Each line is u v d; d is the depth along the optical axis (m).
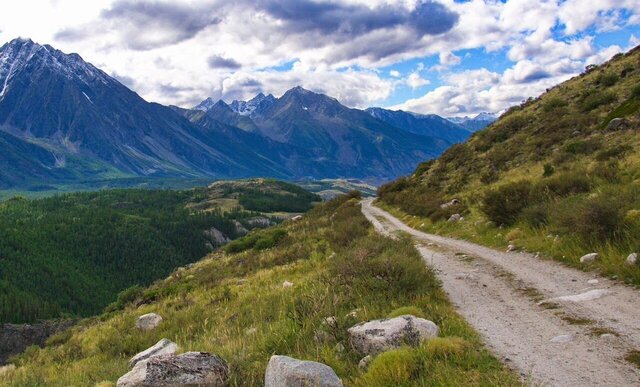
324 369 6.17
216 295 20.34
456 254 17.66
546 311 8.70
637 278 9.45
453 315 8.95
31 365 17.75
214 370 7.21
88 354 16.89
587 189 19.47
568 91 47.47
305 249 27.75
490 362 6.33
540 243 15.31
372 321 8.03
